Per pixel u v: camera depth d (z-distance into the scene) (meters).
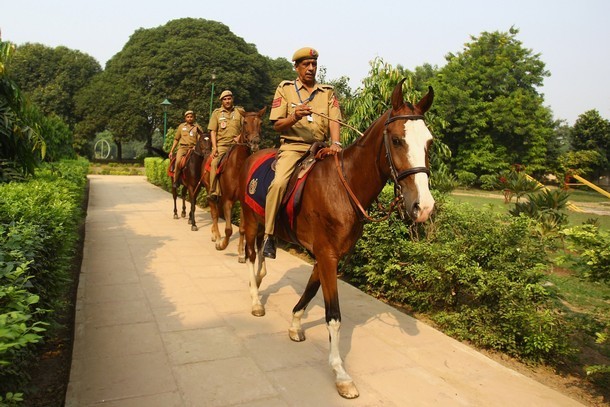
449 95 28.61
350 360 3.47
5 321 1.62
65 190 5.43
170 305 4.49
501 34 31.50
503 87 29.86
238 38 42.62
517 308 3.75
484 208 5.25
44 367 3.37
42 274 3.26
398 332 4.07
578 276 3.68
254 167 4.30
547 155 33.06
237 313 4.35
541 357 3.72
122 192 16.78
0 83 6.56
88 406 2.70
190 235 8.27
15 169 6.39
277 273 5.83
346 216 3.04
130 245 7.23
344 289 5.31
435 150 7.32
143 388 2.93
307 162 3.40
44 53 45.12
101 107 39.12
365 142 3.02
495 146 29.73
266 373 3.20
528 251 4.16
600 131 33.47
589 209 17.62
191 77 37.44
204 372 3.17
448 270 4.14
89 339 3.63
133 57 40.53
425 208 2.46
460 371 3.38
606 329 3.51
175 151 10.46
